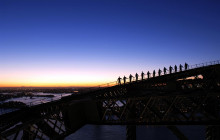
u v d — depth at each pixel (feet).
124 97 39.50
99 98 45.65
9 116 30.07
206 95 30.96
